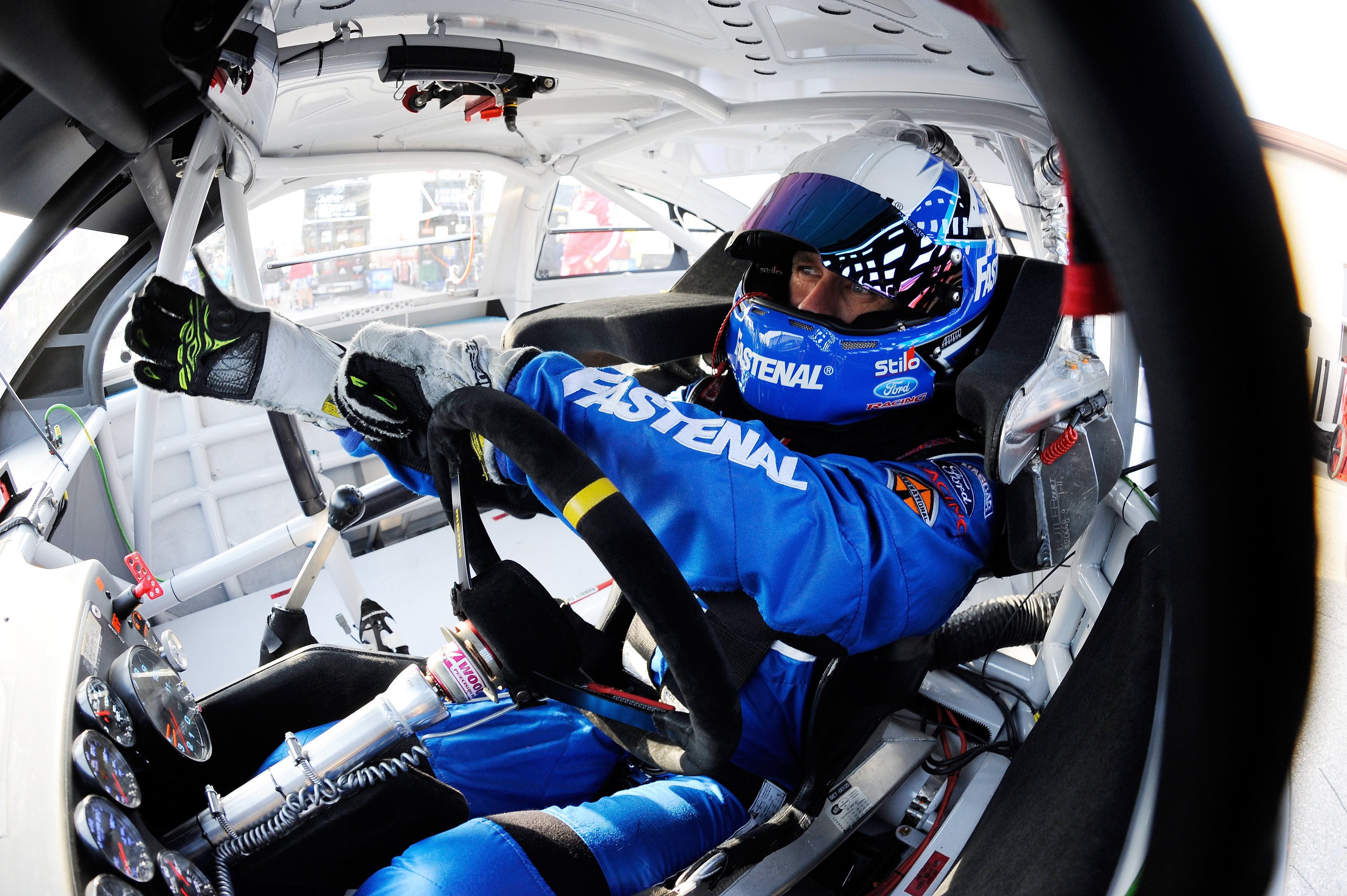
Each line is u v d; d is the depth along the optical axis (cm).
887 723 138
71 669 92
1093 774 76
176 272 163
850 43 146
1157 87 31
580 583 299
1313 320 36
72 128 126
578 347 158
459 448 95
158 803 101
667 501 104
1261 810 47
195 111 143
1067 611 142
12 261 148
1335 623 80
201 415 281
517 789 123
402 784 97
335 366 97
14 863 72
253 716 117
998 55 124
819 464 114
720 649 82
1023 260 132
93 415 224
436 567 304
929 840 117
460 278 383
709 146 296
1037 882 68
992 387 110
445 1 139
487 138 268
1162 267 34
